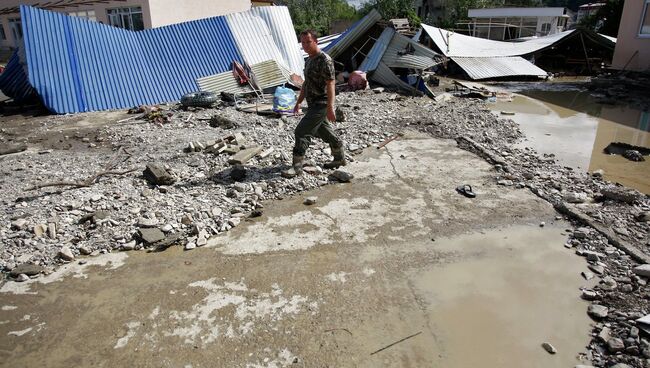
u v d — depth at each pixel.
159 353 3.00
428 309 3.47
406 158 7.04
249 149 6.94
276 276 3.88
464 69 17.08
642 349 2.95
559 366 2.91
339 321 3.32
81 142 8.48
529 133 9.00
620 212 5.01
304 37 5.27
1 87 12.64
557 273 3.93
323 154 6.99
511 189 5.78
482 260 4.14
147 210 4.98
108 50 12.29
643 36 15.60
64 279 3.85
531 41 21.39
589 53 21.14
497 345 3.10
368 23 15.74
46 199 5.31
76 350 3.03
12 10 27.06
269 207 5.24
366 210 5.15
